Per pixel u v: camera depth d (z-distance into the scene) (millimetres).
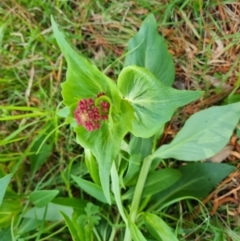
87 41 328
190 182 302
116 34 323
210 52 309
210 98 309
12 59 335
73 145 328
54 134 326
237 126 297
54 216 313
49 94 334
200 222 309
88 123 221
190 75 313
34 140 322
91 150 229
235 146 304
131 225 279
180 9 306
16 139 314
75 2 325
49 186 332
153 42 288
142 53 289
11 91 337
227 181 307
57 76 332
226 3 302
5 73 336
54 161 333
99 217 298
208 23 308
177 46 314
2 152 339
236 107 273
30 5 328
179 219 297
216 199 308
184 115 313
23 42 333
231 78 305
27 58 334
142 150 285
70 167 316
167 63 288
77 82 224
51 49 331
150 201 306
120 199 275
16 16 332
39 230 305
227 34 306
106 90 224
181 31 313
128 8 318
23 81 335
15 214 311
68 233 326
